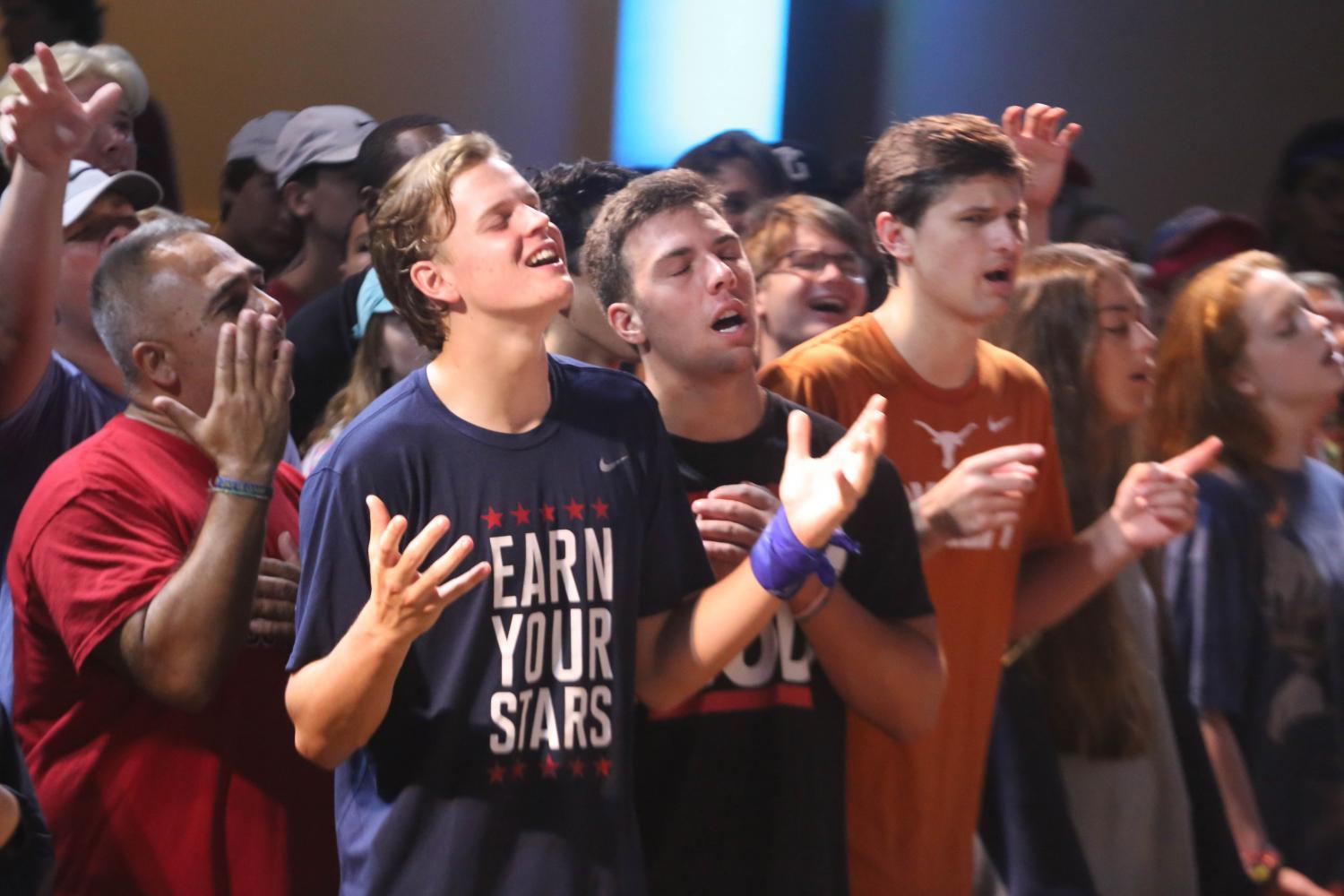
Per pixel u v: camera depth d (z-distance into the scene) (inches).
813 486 123.6
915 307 164.4
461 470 124.8
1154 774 177.6
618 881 123.3
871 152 169.3
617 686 126.0
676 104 352.5
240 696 141.4
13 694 144.0
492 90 341.4
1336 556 197.6
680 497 133.9
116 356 147.6
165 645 132.0
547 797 123.0
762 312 206.5
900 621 148.9
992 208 160.1
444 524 112.8
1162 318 260.4
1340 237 309.4
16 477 162.6
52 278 158.4
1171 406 204.4
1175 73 375.2
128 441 144.4
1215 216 297.4
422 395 127.0
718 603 128.3
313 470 127.1
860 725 157.0
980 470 150.0
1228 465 197.5
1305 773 191.6
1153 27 372.8
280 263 255.6
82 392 168.7
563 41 343.9
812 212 206.4
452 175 124.9
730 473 146.1
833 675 143.9
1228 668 188.9
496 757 122.3
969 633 163.0
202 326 144.7
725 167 255.1
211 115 316.5
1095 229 287.3
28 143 154.9
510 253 123.0
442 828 121.9
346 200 237.0
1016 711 173.0
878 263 233.6
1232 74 377.1
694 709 142.5
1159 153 376.2
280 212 252.7
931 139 161.5
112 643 134.6
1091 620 176.7
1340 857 191.0
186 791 138.9
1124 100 374.0
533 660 124.0
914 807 159.2
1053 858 168.7
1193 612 190.7
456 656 122.9
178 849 138.3
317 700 117.6
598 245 149.1
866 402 162.7
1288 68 380.2
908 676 143.5
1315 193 311.0
